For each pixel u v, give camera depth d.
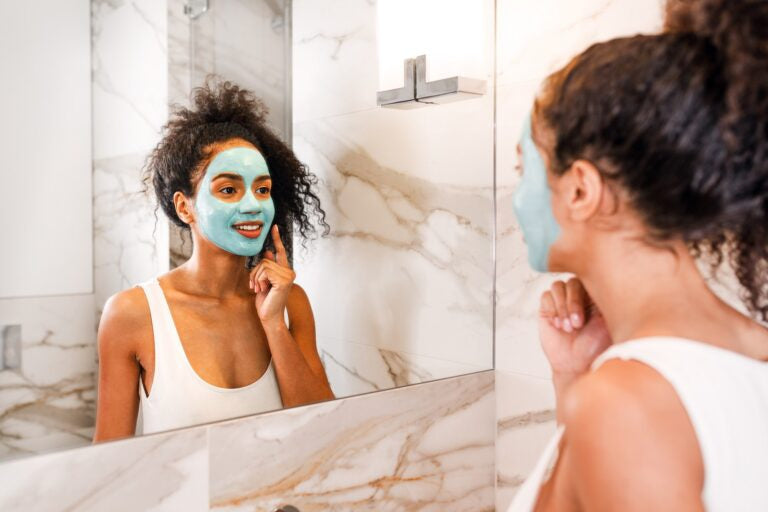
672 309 0.49
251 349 0.90
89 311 0.76
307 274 0.96
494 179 1.24
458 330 1.19
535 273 1.17
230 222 0.87
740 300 0.83
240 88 0.88
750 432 0.44
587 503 0.43
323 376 0.99
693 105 0.46
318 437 0.98
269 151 0.91
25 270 0.72
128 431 0.79
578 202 0.50
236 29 0.87
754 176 0.46
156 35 0.80
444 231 1.17
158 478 0.81
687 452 0.42
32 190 0.72
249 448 0.89
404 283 1.09
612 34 1.03
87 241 0.76
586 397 0.45
